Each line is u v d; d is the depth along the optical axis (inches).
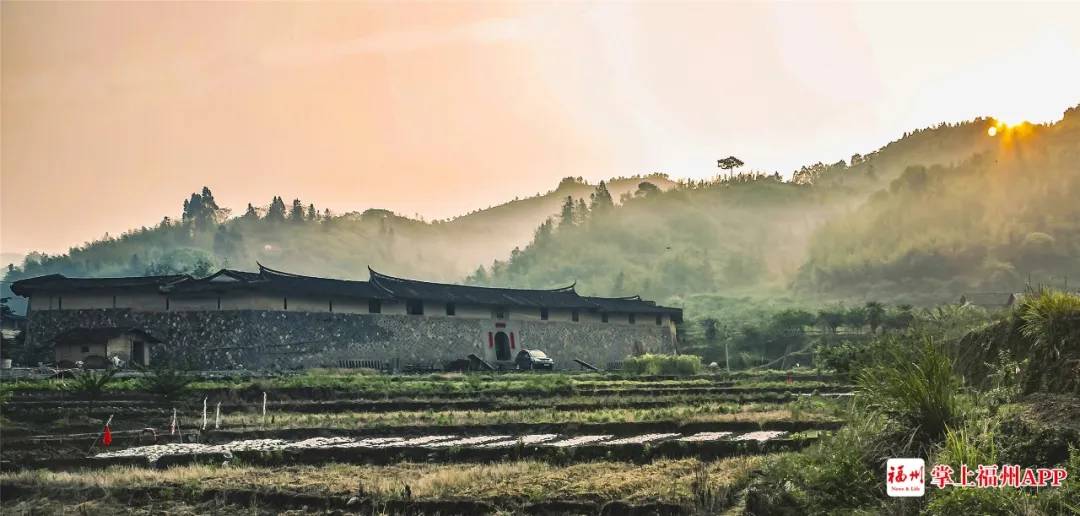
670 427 1402.6
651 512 844.0
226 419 1585.9
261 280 2972.4
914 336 1045.2
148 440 1374.3
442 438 1359.5
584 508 861.2
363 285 3282.5
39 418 1565.0
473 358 3403.1
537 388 2160.4
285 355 2920.8
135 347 2822.3
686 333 5383.9
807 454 893.8
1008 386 1001.5
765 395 2000.5
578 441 1273.4
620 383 2549.2
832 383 2368.4
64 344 2763.3
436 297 3444.9
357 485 992.2
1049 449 759.1
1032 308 1033.5
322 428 1464.1
